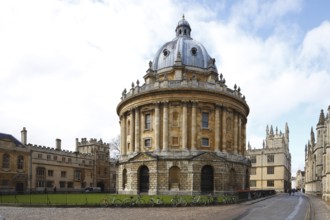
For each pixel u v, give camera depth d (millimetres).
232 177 59688
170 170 55906
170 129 58406
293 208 34906
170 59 68125
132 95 62812
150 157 56656
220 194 54219
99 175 107250
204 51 70812
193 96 58594
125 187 62562
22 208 34000
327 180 47906
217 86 60969
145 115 62031
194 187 54125
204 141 58969
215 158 56250
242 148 69250
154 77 68188
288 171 132750
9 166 75062
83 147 109250
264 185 109875
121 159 66188
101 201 38406
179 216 26688
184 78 62656
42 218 25719
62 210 31812
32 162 83250
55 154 91000
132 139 63156
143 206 34656
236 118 64375
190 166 54688
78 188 96125
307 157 101438
